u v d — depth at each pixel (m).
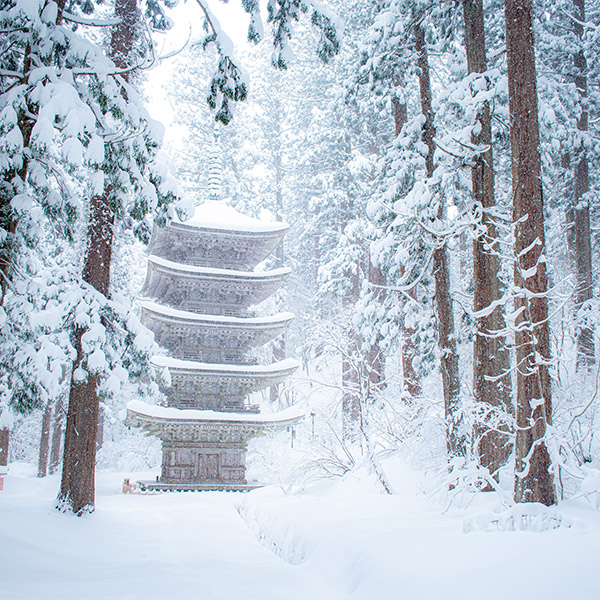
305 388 37.84
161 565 10.23
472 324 13.55
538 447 9.36
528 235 10.21
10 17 9.48
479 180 13.91
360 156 32.62
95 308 13.42
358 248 34.59
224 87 12.05
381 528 9.12
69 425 13.81
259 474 31.47
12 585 7.82
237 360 29.55
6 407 11.38
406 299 21.22
